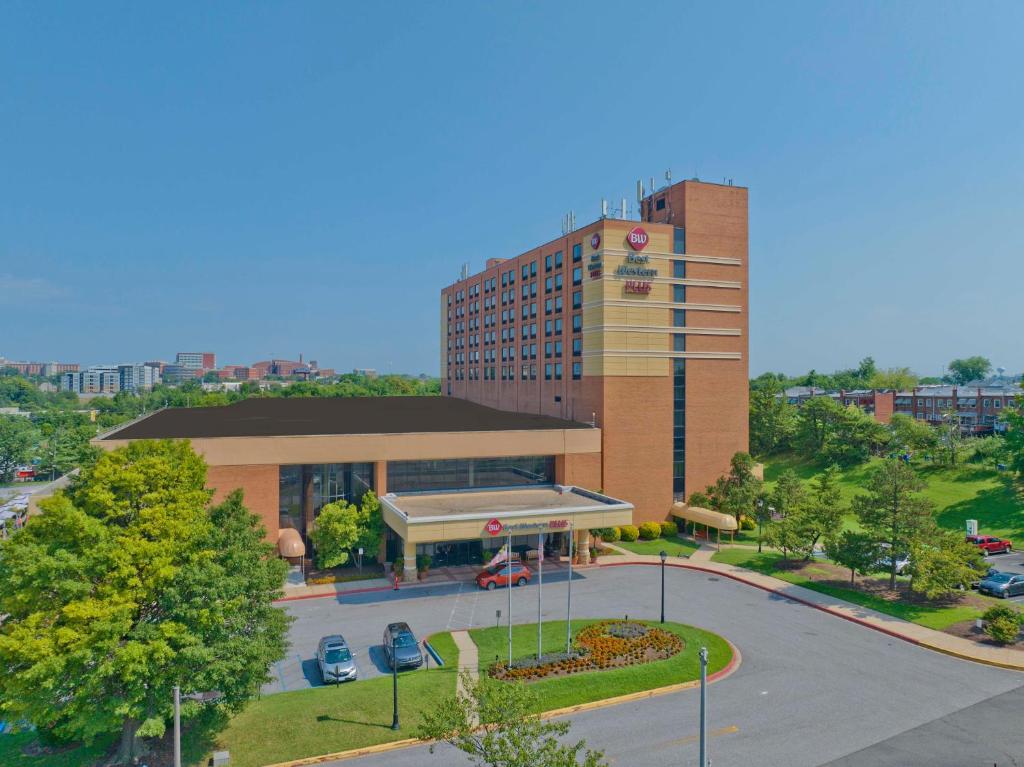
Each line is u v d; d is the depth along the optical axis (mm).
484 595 44344
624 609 41125
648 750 24547
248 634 25109
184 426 58438
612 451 61938
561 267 70750
